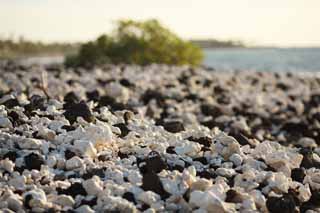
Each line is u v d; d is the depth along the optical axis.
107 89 2.82
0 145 1.45
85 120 1.64
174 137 1.59
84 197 1.24
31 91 2.54
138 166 1.40
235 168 1.46
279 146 1.75
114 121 1.71
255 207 1.26
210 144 1.58
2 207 1.18
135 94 2.97
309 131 2.60
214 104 3.01
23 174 1.33
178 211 1.23
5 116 1.61
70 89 2.73
